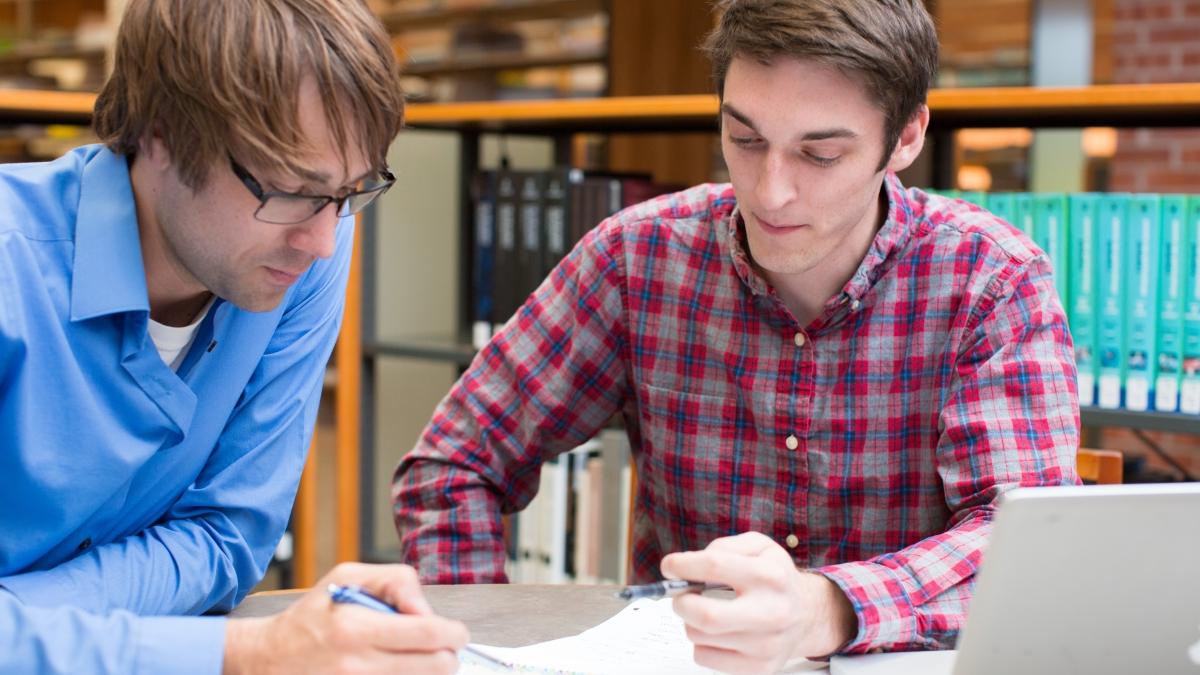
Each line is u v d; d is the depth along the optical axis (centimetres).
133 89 106
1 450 109
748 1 122
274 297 110
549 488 254
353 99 101
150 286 116
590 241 158
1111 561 86
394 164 320
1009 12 438
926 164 239
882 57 119
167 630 97
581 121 254
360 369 278
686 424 152
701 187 157
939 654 112
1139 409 199
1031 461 129
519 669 107
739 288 148
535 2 399
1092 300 200
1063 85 236
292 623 96
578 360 157
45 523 113
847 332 144
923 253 142
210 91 100
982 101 196
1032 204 204
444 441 157
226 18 100
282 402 132
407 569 100
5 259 106
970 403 135
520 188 259
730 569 100
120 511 121
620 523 243
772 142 122
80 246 110
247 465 129
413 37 436
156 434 117
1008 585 86
